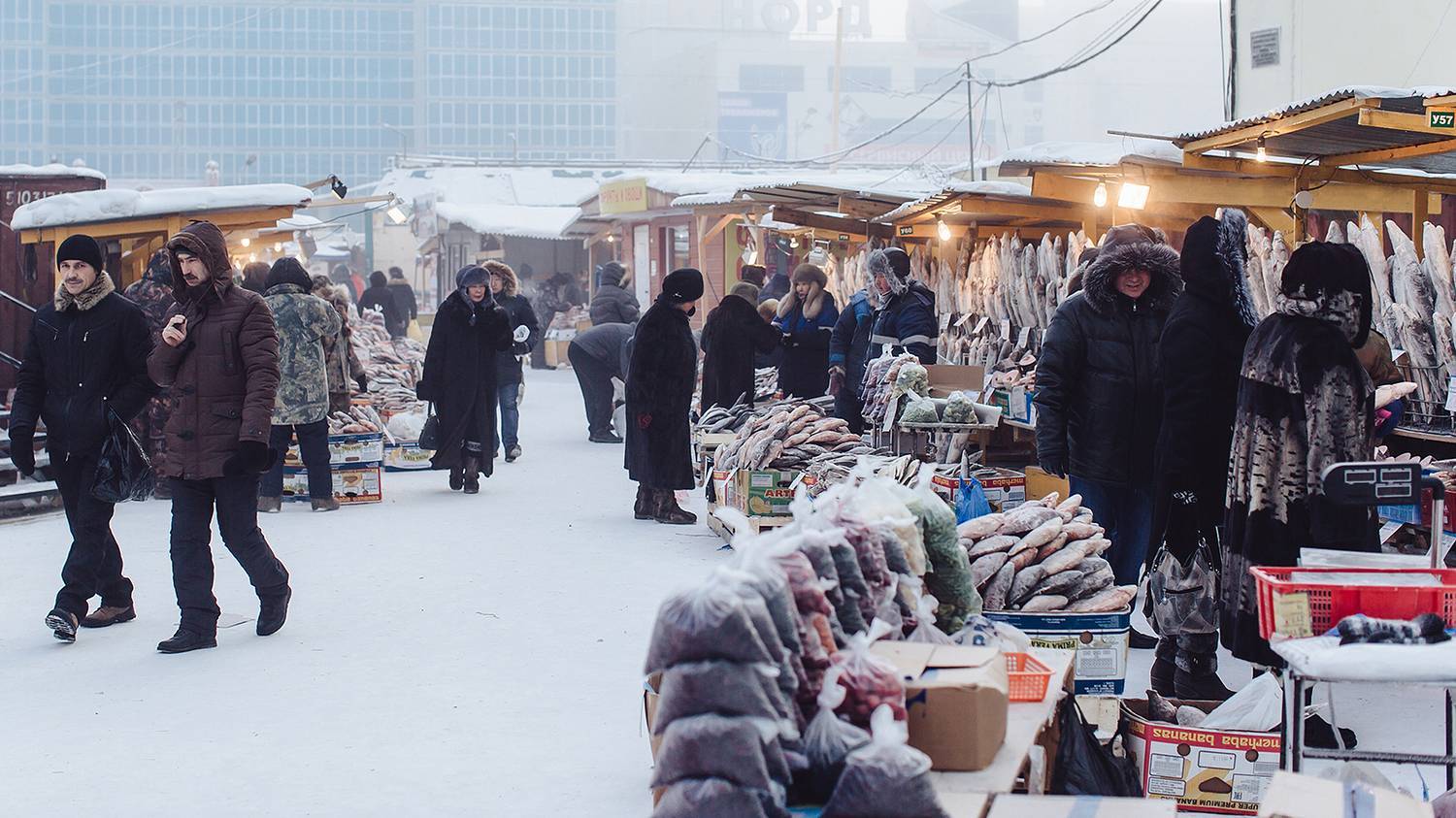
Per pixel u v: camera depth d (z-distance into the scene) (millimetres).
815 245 18922
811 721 3408
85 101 161375
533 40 160250
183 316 7262
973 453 9820
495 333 12789
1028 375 9625
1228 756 4695
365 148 163875
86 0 160500
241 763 5484
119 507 12094
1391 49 16969
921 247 14938
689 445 11188
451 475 12969
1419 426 7250
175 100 144625
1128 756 4812
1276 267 8516
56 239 12695
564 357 32719
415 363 20797
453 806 4988
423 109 161125
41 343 7562
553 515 11617
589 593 8539
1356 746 5340
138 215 12430
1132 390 6629
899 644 3984
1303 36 17422
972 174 24031
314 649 7258
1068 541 5492
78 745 5719
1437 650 3775
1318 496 5160
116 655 7199
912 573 4391
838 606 3828
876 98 134250
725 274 30234
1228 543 5422
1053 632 5176
